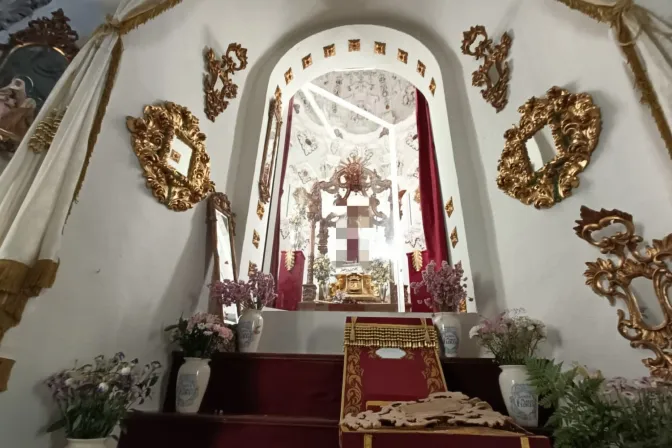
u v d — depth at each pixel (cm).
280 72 479
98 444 169
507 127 342
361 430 165
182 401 235
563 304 254
